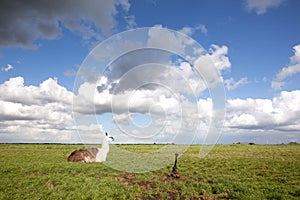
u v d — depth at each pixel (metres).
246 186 13.03
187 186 13.24
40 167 18.50
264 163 21.02
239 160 23.03
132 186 13.13
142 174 16.55
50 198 11.01
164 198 11.41
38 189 12.37
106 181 14.11
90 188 12.52
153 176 15.88
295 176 15.86
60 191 12.02
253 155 27.84
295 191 12.27
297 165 19.88
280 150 35.06
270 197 11.37
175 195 11.91
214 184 13.55
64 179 14.46
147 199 11.30
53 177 14.98
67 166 19.06
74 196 11.27
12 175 15.69
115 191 12.10
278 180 14.77
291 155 27.62
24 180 14.15
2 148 37.03
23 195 11.39
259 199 10.96
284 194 11.70
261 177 15.52
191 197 11.61
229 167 19.25
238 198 11.23
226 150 34.94
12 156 26.08
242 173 16.92
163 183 13.96
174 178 15.38
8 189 12.39
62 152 31.66
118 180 14.66
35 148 38.03
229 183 13.73
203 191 12.28
